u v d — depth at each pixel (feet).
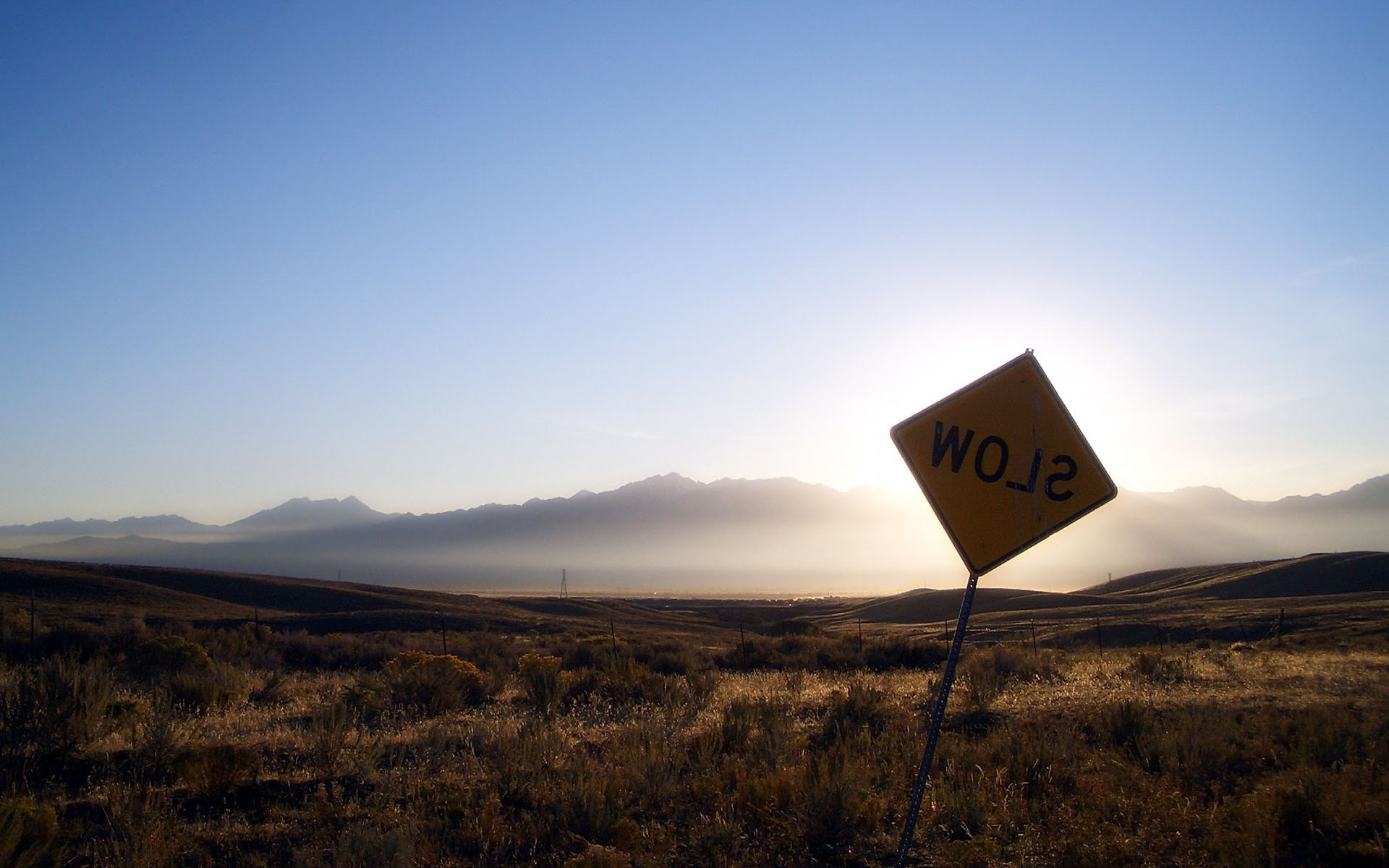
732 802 30.14
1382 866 23.81
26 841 24.52
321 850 25.22
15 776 33.45
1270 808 27.50
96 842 25.64
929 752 19.48
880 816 28.68
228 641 109.19
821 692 64.95
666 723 45.29
